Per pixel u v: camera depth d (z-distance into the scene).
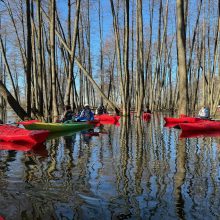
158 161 7.25
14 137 9.95
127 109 24.19
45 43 27.80
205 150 8.78
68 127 13.88
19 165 6.70
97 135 12.40
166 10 33.72
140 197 4.66
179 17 17.12
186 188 5.10
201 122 14.77
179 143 10.19
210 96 27.00
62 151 8.50
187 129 13.97
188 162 7.14
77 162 7.07
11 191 4.88
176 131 14.05
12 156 7.71
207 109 17.09
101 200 4.53
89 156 7.81
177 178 5.71
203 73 30.12
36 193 4.78
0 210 4.16
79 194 4.76
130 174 6.00
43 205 4.32
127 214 4.05
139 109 25.42
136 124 18.00
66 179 5.60
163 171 6.25
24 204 4.34
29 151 8.44
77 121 15.83
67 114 15.42
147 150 8.78
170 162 7.14
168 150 8.80
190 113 34.72
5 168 6.42
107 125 17.20
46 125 13.11
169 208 4.25
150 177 5.77
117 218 3.94
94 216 3.99
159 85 39.69
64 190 4.96
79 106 34.69
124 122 19.62
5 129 10.33
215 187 5.15
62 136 11.99
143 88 25.44
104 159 7.45
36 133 9.80
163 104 46.19
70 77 18.80
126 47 23.31
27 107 14.52
